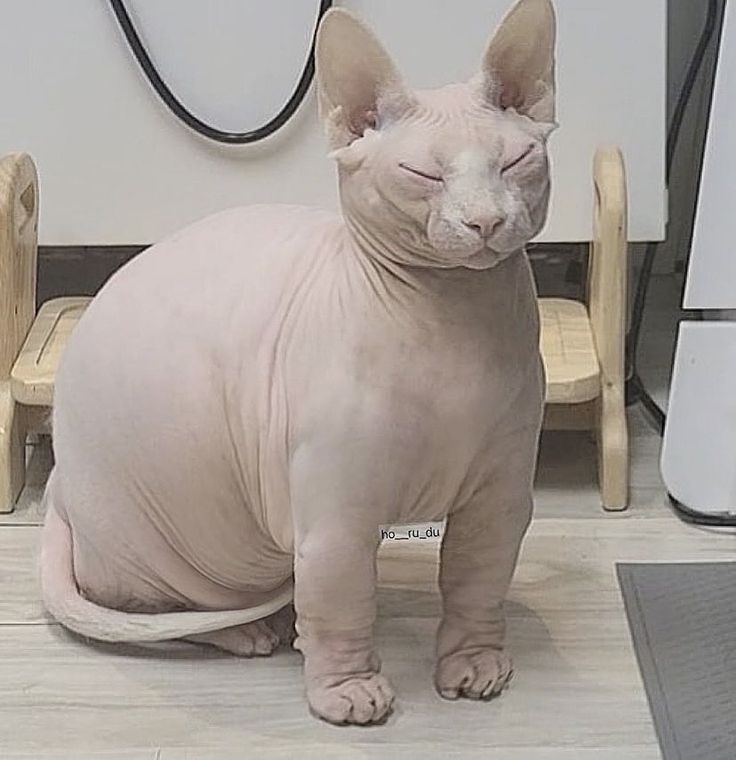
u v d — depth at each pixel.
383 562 0.95
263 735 0.79
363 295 0.72
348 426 0.71
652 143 1.05
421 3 1.02
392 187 0.68
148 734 0.79
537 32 0.70
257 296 0.76
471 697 0.81
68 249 1.27
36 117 1.06
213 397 0.76
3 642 0.87
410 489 0.74
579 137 1.05
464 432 0.73
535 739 0.78
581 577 0.94
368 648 0.79
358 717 0.78
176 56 1.04
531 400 0.75
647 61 1.03
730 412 0.97
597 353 1.03
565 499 1.03
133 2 1.02
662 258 1.30
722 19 0.95
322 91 0.70
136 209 1.08
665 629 0.87
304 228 0.78
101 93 1.05
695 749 0.77
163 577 0.83
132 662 0.85
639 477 1.06
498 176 0.68
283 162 1.06
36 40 1.04
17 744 0.78
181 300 0.77
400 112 0.69
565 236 1.08
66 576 0.87
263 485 0.76
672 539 0.98
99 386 0.79
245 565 0.82
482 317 0.72
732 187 0.91
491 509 0.78
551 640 0.87
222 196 1.07
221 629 0.85
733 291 0.94
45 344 1.05
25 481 1.05
